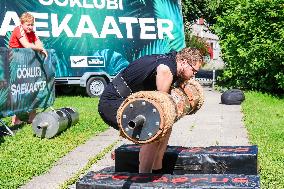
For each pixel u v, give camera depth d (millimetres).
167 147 6207
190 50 5043
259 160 6922
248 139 8922
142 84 5156
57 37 17500
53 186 5977
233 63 18547
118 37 18188
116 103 5254
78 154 7832
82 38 17766
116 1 18156
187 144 8633
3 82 9016
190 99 5398
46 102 10875
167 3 18719
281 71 17219
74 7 17688
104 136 9570
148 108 4363
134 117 4406
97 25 17938
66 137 9086
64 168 6906
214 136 9367
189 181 4691
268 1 17125
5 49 9086
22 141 8602
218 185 4508
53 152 7777
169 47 18734
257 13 17484
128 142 8891
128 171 6023
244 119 11281
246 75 18484
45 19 17359
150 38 18547
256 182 4570
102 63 18031
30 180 6250
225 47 18641
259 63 17578
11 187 5789
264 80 18047
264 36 17438
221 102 15070
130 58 18328
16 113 9516
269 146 8039
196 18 28562
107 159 7445
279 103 14953
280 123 10625
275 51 16859
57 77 17531
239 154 5625
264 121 10906
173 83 5199
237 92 14773
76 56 17719
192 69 5035
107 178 4922
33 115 10633
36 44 10289
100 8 17984
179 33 18875
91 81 17938
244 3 17859
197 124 10961
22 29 10023
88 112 12578
